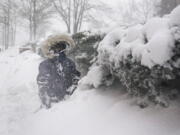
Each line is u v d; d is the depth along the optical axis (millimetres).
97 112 2734
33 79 6574
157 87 2086
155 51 1901
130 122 2230
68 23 22328
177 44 1870
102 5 23016
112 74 2830
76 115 2852
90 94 3287
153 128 2018
